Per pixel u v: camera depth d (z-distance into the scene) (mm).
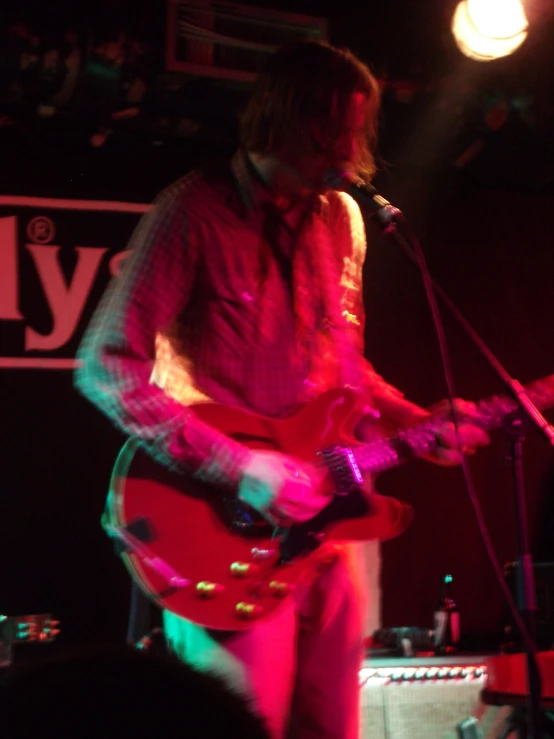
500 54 3445
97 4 3193
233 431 1908
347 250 2168
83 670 477
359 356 2150
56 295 3738
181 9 3314
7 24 3131
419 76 3559
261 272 1979
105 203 3809
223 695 476
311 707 1950
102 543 3699
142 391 1811
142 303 1873
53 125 3678
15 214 3711
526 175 4199
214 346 1944
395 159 3938
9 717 460
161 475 1849
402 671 3172
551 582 3361
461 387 4160
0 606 3586
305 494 1865
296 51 1990
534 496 4180
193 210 1943
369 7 3488
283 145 1954
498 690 2414
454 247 4219
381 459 2006
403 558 4012
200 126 3682
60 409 3713
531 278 4289
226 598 1829
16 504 3645
